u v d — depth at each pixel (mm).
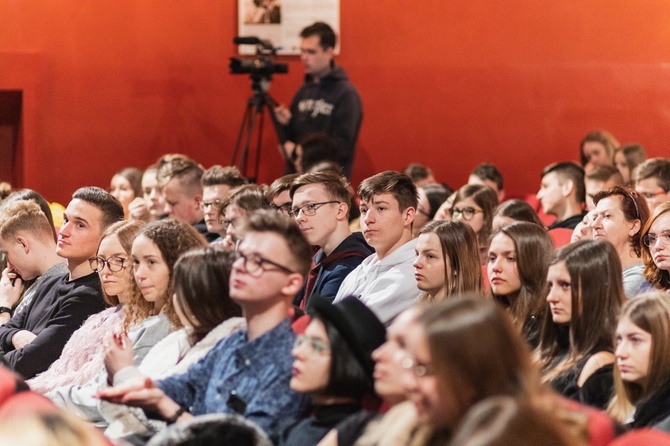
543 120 9945
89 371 4762
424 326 2377
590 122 9930
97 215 5543
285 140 9305
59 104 9914
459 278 4746
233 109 9992
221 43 9938
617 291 3947
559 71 9891
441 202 7633
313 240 5578
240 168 9297
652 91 9867
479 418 2088
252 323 3559
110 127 9977
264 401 3426
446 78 9945
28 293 5922
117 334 4238
